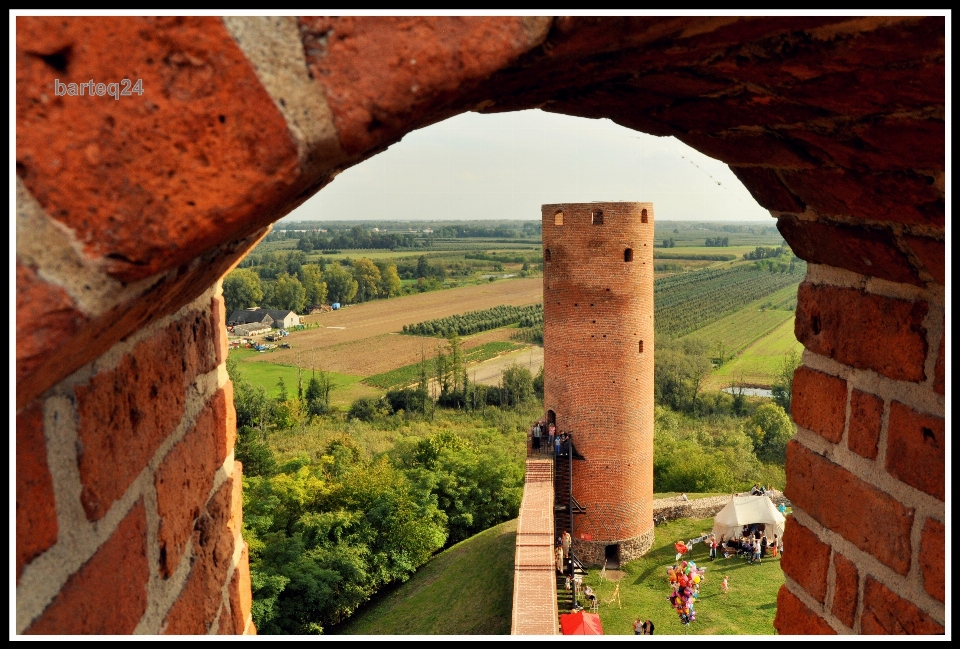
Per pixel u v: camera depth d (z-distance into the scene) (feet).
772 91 5.17
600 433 73.41
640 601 65.41
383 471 93.71
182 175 3.17
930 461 6.13
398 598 79.66
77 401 3.64
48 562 3.37
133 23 3.07
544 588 47.93
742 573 69.00
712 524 82.02
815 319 8.07
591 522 74.13
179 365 5.28
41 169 3.03
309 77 3.27
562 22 3.54
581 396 73.20
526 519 59.36
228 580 6.38
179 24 3.11
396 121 3.42
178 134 3.16
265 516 82.23
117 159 3.11
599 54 4.36
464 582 75.87
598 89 5.72
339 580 75.15
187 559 5.32
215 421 6.19
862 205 6.26
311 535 82.23
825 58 4.47
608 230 70.64
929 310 6.28
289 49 3.25
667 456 107.65
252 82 3.20
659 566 72.59
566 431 74.59
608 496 73.67
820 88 4.91
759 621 59.57
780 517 72.64
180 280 3.96
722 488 101.55
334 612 74.08
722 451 124.26
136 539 4.33
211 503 5.98
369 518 83.92
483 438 149.59
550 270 73.56
